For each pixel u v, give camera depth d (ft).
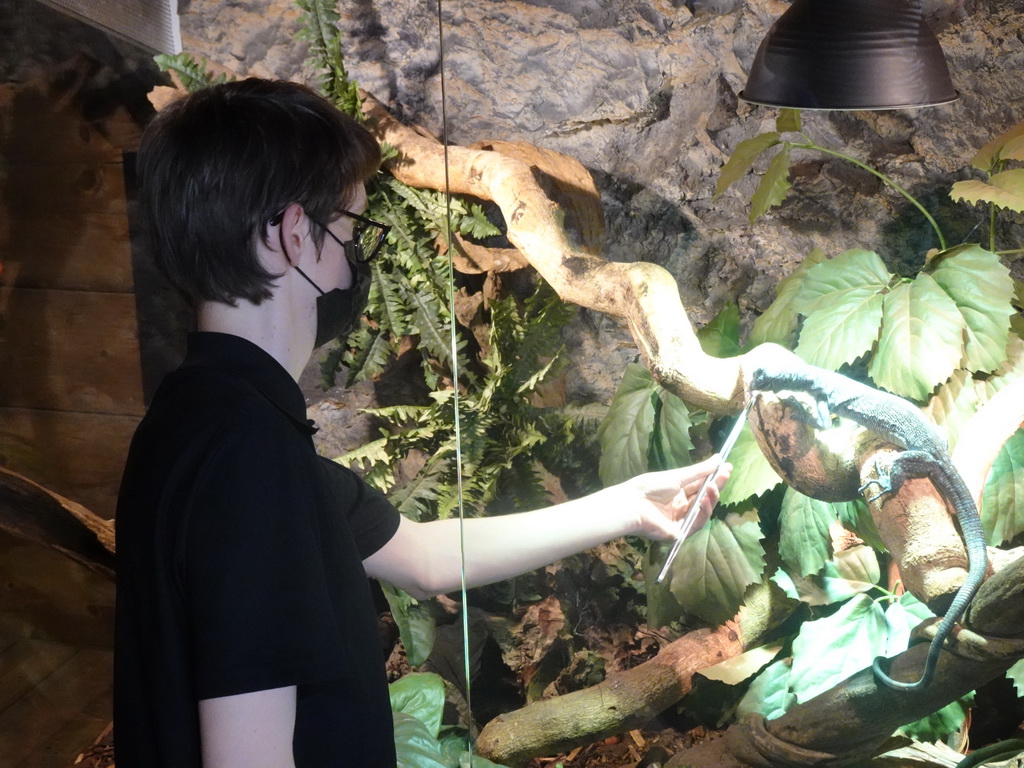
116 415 8.97
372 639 3.32
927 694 4.74
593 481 5.79
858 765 4.91
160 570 2.84
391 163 7.88
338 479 4.68
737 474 5.55
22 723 8.76
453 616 5.97
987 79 6.93
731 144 7.69
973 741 5.23
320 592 2.90
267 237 3.08
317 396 8.66
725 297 6.95
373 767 3.25
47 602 8.83
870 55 4.69
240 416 2.89
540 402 5.94
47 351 8.82
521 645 4.97
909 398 5.85
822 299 6.20
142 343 8.82
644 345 5.75
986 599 4.57
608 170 7.81
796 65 4.82
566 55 8.11
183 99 3.17
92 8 7.50
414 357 8.36
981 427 5.50
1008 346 5.90
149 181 3.07
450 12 8.30
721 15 7.77
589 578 5.16
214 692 2.71
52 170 8.44
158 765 2.94
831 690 4.92
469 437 5.79
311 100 3.17
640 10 7.95
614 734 4.82
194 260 3.07
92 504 9.12
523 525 5.17
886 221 6.91
